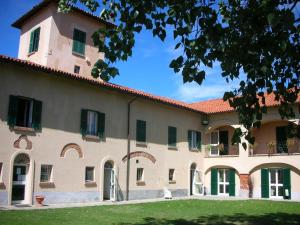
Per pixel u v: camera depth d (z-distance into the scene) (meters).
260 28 5.91
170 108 26.80
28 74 17.98
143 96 23.52
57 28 22.98
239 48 6.23
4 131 16.72
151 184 24.44
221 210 17.58
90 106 20.98
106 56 6.80
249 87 6.64
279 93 6.88
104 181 22.00
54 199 18.59
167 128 26.31
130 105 23.62
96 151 21.03
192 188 28.55
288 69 6.92
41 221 12.54
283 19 4.70
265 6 5.40
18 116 17.97
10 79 17.19
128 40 6.79
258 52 6.09
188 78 6.21
